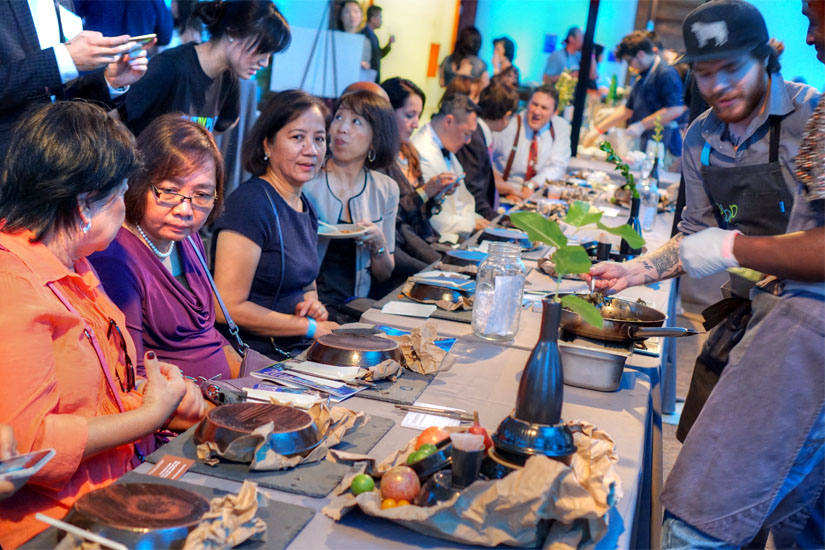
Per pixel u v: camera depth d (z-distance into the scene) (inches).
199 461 52.7
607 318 74.0
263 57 132.7
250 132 107.5
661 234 166.2
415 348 76.0
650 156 203.5
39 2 100.4
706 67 73.7
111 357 63.2
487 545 45.0
